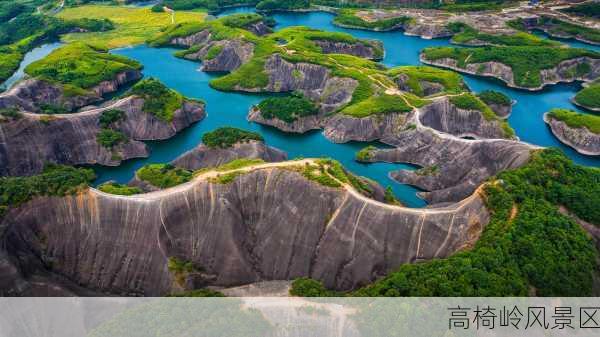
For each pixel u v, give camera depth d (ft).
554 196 315.17
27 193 304.91
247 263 314.96
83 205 310.86
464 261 250.16
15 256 285.64
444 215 308.19
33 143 447.42
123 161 477.36
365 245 306.76
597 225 304.71
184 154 455.22
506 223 279.08
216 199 324.19
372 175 448.24
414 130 486.38
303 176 331.57
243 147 441.68
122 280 301.43
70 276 302.25
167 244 309.83
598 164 488.44
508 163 390.83
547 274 250.37
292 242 317.42
